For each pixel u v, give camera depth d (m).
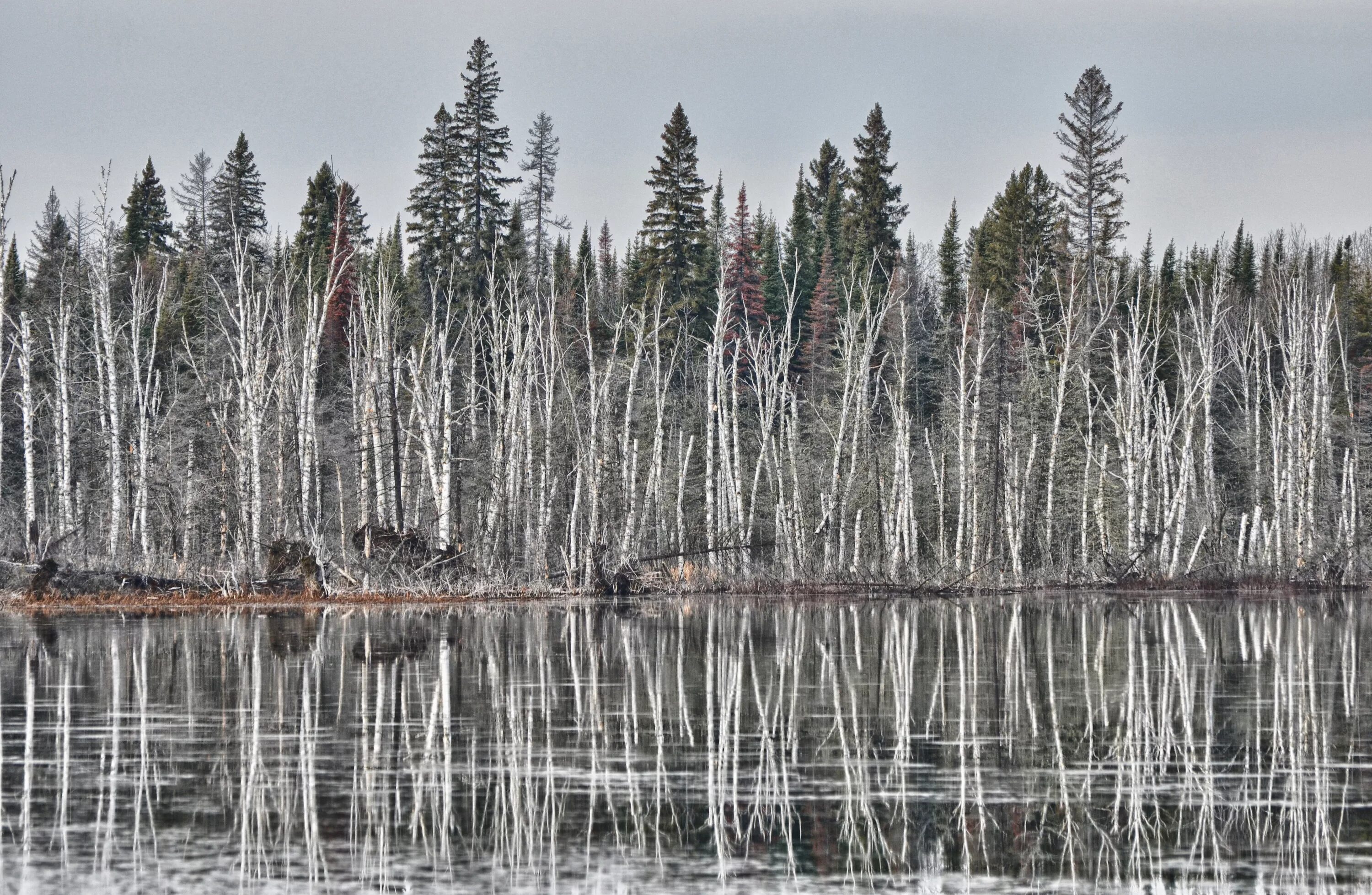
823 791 53.19
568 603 146.88
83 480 185.62
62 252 188.38
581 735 63.22
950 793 53.09
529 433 169.62
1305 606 146.38
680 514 185.50
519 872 42.97
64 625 111.44
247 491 150.12
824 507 198.12
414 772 55.47
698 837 46.97
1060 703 73.00
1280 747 61.66
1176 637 107.88
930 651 96.94
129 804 50.16
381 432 165.38
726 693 75.62
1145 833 47.78
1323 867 44.03
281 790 52.34
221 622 116.50
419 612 131.25
